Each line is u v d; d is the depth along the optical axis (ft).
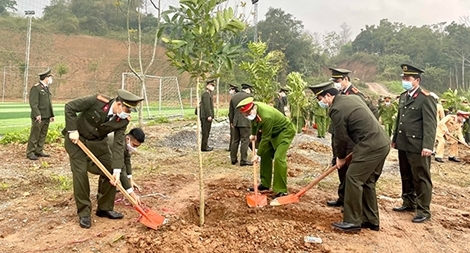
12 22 187.83
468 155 39.60
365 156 16.34
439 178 29.55
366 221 17.30
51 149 33.12
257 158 21.30
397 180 27.35
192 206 19.38
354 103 16.97
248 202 19.45
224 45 16.34
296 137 45.65
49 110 30.37
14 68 150.20
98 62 177.27
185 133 44.75
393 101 53.52
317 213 18.66
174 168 28.37
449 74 225.15
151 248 14.20
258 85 36.65
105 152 16.97
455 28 234.38
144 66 163.63
